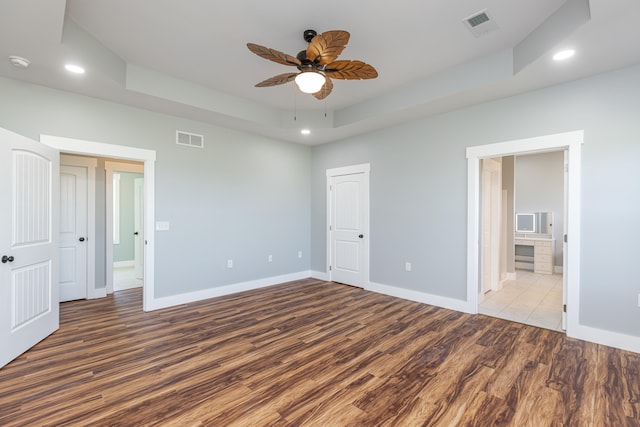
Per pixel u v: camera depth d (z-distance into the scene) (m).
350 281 5.12
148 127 3.78
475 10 2.29
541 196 6.63
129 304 4.06
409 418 1.81
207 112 3.83
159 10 2.29
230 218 4.62
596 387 2.12
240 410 1.88
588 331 2.86
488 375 2.28
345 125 4.42
